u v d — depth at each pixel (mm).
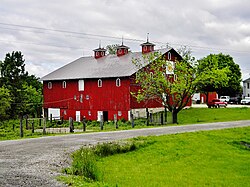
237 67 85875
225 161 21422
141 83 48031
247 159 22234
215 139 27719
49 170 14547
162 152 22641
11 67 64562
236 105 72938
